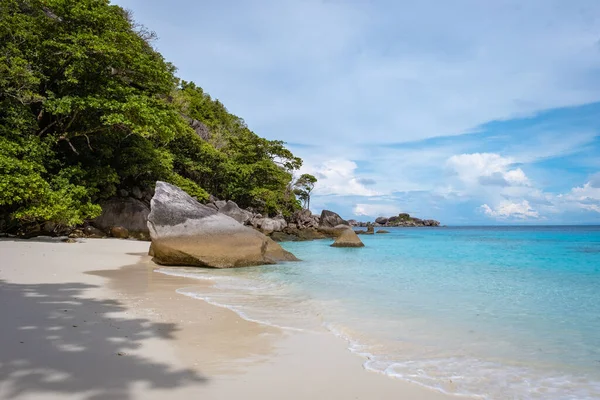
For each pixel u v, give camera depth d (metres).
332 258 19.97
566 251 26.34
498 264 17.47
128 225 28.06
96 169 24.55
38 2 22.14
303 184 62.69
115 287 9.12
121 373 3.92
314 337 5.80
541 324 6.99
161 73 26.36
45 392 3.34
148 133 23.47
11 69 19.09
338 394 3.78
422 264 17.25
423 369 4.64
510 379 4.45
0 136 18.97
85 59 21.48
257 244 15.77
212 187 46.00
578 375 4.63
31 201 18.92
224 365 4.42
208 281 11.17
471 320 7.19
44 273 10.27
